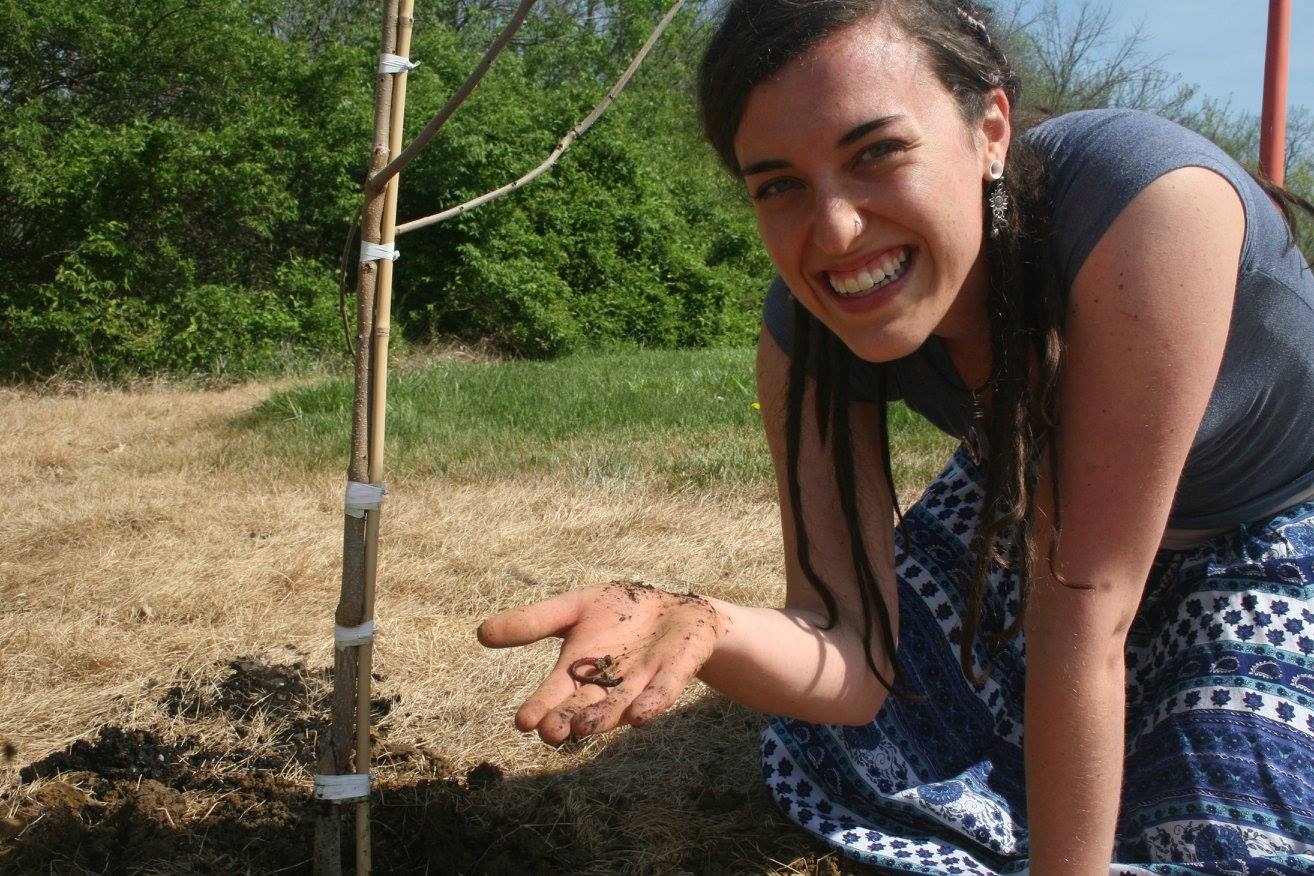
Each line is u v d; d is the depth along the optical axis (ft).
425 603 12.45
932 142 4.97
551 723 4.55
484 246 49.65
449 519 15.65
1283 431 6.40
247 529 15.66
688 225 65.26
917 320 5.24
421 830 7.70
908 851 7.07
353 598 6.48
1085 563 5.41
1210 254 5.12
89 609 12.36
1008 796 7.43
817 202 5.01
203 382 38.68
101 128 41.65
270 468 19.44
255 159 43.50
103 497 17.74
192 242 43.88
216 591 12.79
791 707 6.17
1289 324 5.93
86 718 9.64
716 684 5.88
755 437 20.71
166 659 10.91
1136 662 7.16
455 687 10.27
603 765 8.79
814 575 6.56
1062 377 5.41
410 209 50.01
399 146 6.38
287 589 13.01
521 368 36.73
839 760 7.52
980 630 7.54
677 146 70.74
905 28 4.95
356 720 6.62
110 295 40.14
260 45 46.91
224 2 45.62
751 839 7.67
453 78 52.37
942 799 7.07
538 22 78.48
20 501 17.63
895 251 5.11
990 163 5.32
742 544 14.42
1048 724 5.54
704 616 5.34
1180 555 7.13
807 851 7.54
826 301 5.35
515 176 50.47
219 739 9.17
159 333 39.14
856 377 6.59
